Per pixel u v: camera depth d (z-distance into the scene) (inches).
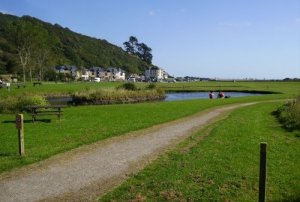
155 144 637.9
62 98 2258.9
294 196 394.3
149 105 1454.2
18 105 1207.6
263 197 340.8
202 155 544.7
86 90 1962.4
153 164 496.4
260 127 843.4
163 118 989.8
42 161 514.3
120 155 553.0
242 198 381.4
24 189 399.5
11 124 884.6
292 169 492.1
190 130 801.6
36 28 3725.4
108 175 450.9
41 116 1034.7
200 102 1611.7
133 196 375.9
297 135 743.1
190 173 451.8
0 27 6220.5
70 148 589.0
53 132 743.7
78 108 1307.8
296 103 1117.7
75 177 442.3
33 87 2871.6
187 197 376.5
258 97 2012.8
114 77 7396.7
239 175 450.6
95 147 607.2
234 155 548.7
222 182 422.9
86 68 7244.1
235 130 781.3
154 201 366.0
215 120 994.1
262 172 339.3
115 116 1036.5
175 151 577.9
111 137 700.7
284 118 964.6
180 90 3292.3
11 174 451.8
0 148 584.4
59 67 6146.7
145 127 831.1
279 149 605.3
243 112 1190.9
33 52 3895.2
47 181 426.6
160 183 413.4
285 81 6441.9
